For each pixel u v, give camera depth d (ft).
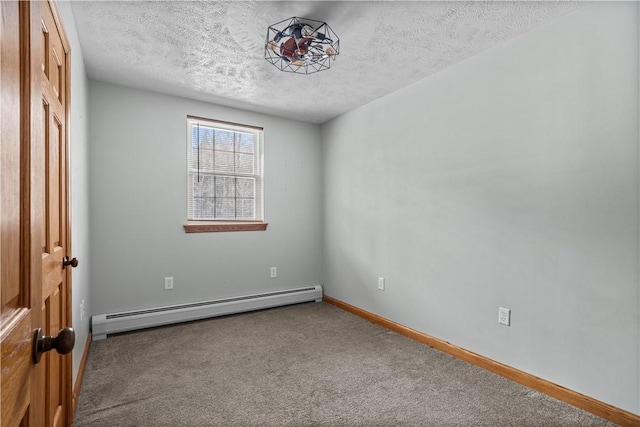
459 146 8.13
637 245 5.42
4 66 1.59
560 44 6.28
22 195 1.89
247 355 8.09
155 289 10.12
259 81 9.25
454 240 8.25
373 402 6.15
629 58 5.46
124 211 9.63
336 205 12.53
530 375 6.71
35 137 2.04
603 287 5.77
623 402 5.54
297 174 12.93
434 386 6.73
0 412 1.49
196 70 8.61
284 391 6.49
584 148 5.99
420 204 9.16
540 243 6.60
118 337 9.11
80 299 6.86
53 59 4.07
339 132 12.34
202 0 5.79
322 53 7.04
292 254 12.84
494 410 5.93
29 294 1.95
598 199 5.82
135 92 9.79
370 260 10.92
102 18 6.31
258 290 12.07
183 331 9.63
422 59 7.94
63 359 4.95
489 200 7.48
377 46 7.32
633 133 5.43
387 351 8.40
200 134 11.08
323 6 5.94
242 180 11.93
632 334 5.46
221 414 5.75
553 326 6.40
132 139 9.75
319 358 7.97
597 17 5.80
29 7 1.95
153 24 6.53
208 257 11.05
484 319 7.57
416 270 9.28
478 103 7.69
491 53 7.43
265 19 6.35
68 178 5.16
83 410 5.80
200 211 11.09
